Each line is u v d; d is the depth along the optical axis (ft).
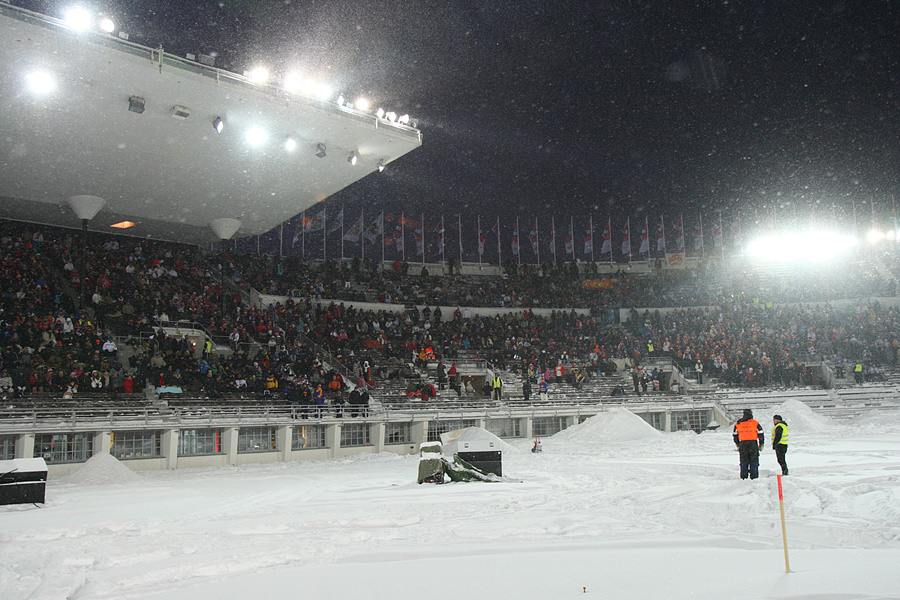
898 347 155.02
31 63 73.51
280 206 128.57
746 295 184.55
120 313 118.93
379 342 141.28
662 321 175.73
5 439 77.41
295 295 149.89
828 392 143.74
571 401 137.18
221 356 117.39
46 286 112.37
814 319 167.84
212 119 90.07
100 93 81.00
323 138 98.94
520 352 157.17
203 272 145.69
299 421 99.86
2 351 90.07
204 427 91.45
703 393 148.56
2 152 96.68
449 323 160.66
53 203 118.93
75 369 95.04
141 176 108.58
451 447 96.17
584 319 176.45
